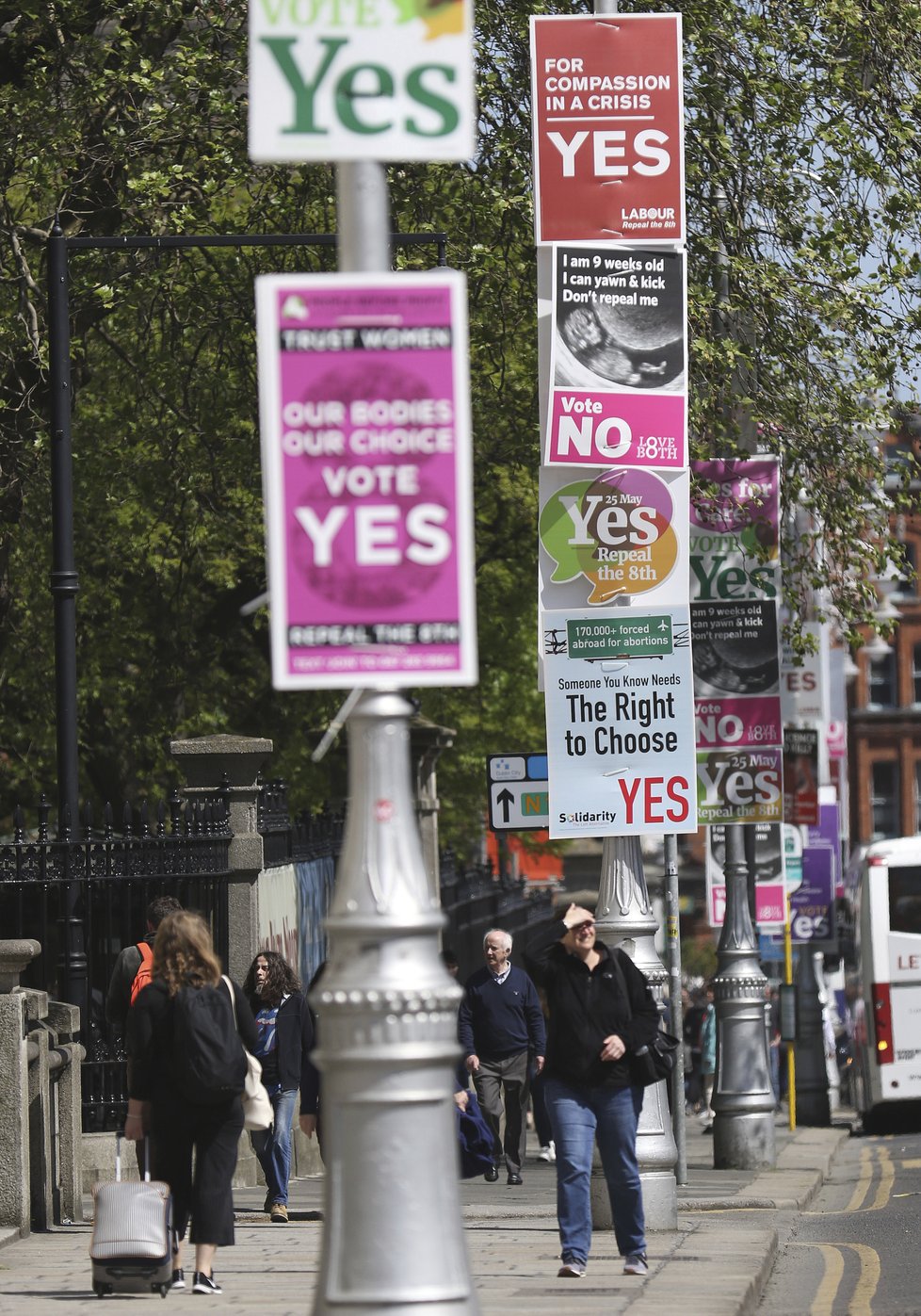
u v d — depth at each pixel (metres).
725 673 52.84
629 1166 31.11
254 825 48.88
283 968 41.59
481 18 59.31
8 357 61.28
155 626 82.62
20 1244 35.28
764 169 60.28
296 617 17.56
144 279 62.94
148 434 71.31
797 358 61.00
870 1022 92.25
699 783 52.84
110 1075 44.84
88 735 84.75
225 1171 29.02
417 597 17.64
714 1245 36.22
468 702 98.75
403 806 18.19
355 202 18.20
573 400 36.66
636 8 60.47
